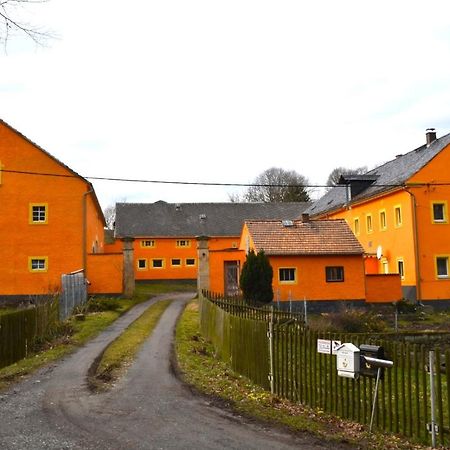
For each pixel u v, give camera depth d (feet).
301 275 102.99
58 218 110.63
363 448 24.30
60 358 50.72
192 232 187.93
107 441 25.31
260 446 24.48
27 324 54.90
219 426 27.71
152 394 35.29
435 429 24.75
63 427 27.78
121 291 112.68
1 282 108.37
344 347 28.68
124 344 58.29
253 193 255.91
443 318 93.76
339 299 103.30
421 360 25.72
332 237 106.83
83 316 80.59
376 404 27.40
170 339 62.34
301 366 32.68
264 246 102.73
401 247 113.29
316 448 24.21
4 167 109.70
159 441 25.25
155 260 184.24
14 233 109.50
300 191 250.16
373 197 126.41
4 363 47.80
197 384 38.17
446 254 108.27
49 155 110.93
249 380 39.63
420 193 109.09
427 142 122.93
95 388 37.47
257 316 56.44
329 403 30.45
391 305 104.73
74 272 102.78
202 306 70.59
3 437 26.09
